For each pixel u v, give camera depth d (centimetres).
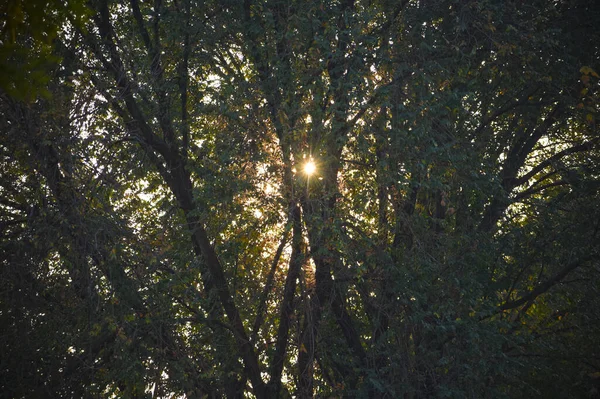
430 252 1191
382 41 1238
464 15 1208
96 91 1162
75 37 1188
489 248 1240
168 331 1230
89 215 1148
